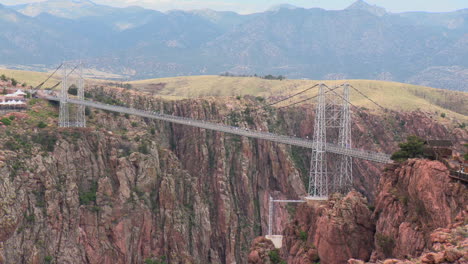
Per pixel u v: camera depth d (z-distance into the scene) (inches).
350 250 5546.3
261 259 7224.4
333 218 5718.5
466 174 4340.6
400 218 4938.5
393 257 4827.8
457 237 3671.3
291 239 6904.5
